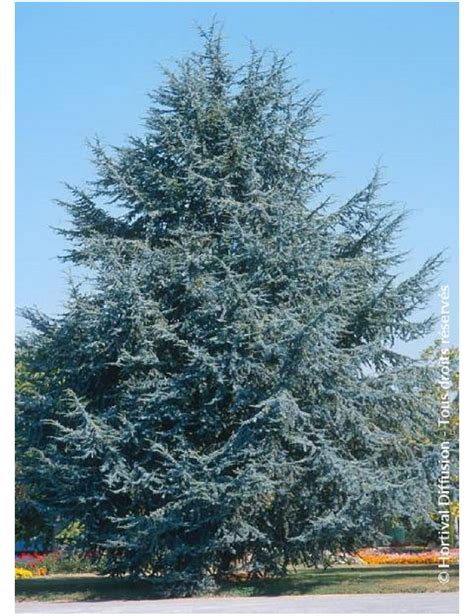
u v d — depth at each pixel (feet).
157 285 79.66
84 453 75.00
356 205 86.28
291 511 77.77
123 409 77.66
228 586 77.41
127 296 75.87
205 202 83.20
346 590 72.38
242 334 73.87
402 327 84.07
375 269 86.48
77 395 80.33
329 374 76.07
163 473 75.41
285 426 72.13
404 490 74.08
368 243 86.99
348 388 77.15
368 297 83.61
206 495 70.08
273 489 72.54
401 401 80.59
